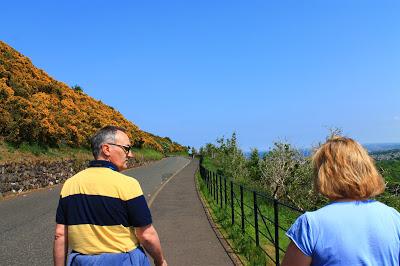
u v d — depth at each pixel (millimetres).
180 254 9203
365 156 2574
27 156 24250
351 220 2424
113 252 3309
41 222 13289
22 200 18531
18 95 30234
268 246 10156
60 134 30891
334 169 2545
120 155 3613
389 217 2473
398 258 2410
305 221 2471
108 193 3334
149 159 60812
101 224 3309
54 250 3475
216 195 19125
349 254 2352
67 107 40000
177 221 13594
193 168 47469
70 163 29750
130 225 3396
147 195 21562
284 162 17531
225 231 11742
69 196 3428
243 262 8430
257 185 21312
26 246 10164
